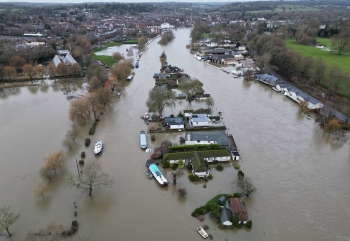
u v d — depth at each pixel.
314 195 94.06
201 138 122.38
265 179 101.62
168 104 148.00
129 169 107.56
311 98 171.38
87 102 144.12
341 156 116.69
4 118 153.00
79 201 92.06
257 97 182.12
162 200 92.38
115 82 190.62
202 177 101.88
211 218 84.69
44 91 199.25
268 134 133.38
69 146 119.31
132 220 84.44
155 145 124.56
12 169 108.44
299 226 82.00
